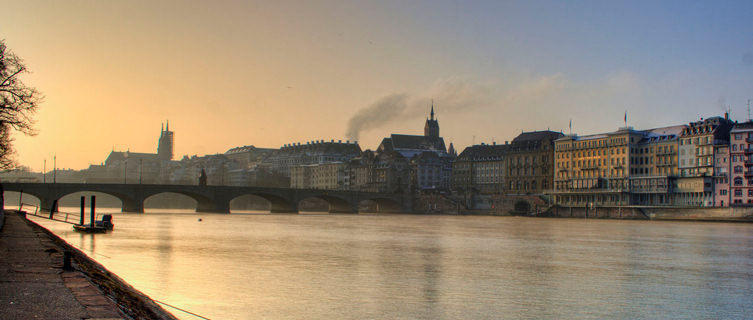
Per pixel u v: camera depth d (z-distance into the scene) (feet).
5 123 269.03
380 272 246.47
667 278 243.60
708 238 456.86
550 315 171.83
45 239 233.96
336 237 434.30
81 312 96.99
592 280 234.99
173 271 238.48
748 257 321.73
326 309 173.37
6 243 210.18
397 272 247.29
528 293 204.33
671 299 198.80
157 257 282.77
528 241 418.51
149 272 234.38
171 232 448.65
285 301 183.21
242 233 458.91
